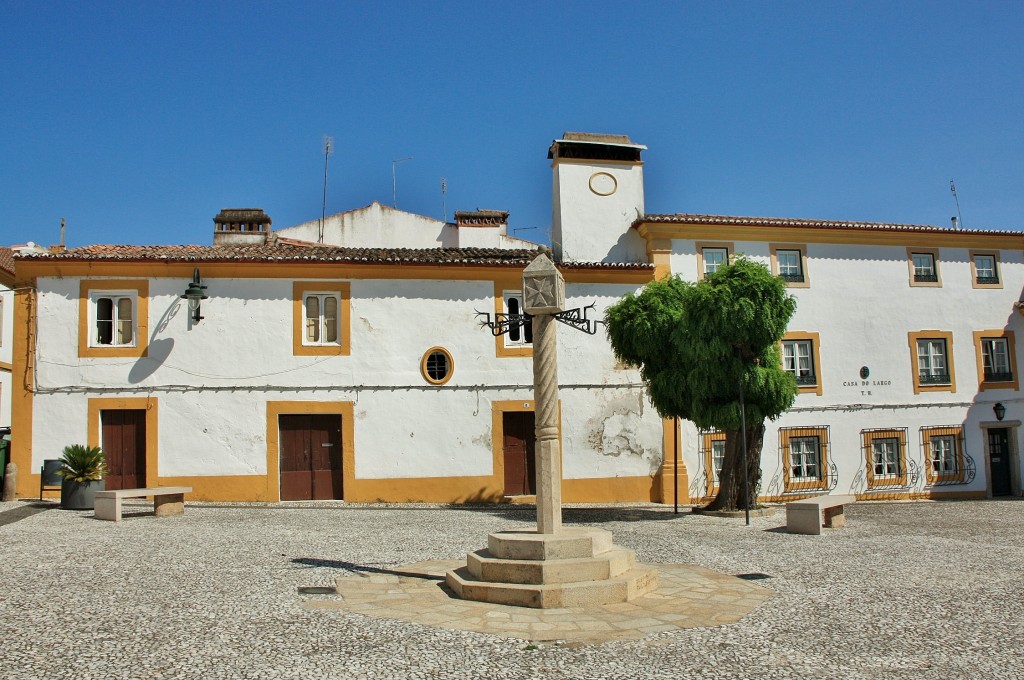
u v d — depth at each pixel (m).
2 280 24.38
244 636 6.71
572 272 20.69
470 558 8.80
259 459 18.58
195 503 17.75
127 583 8.66
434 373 19.64
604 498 20.09
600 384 20.42
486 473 19.50
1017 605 8.21
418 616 7.50
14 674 5.67
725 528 14.61
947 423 23.31
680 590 8.80
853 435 22.50
